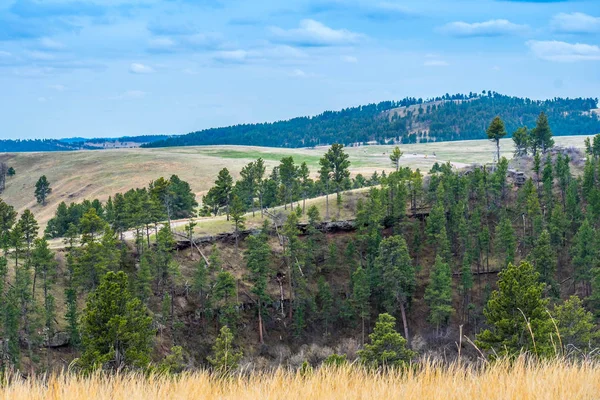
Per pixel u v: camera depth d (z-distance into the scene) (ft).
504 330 132.98
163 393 35.27
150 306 265.75
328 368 39.29
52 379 36.65
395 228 336.70
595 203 317.22
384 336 164.14
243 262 312.09
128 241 302.45
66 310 245.65
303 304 293.43
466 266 284.20
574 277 281.33
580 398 32.01
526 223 347.97
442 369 38.73
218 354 205.67
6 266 248.32
